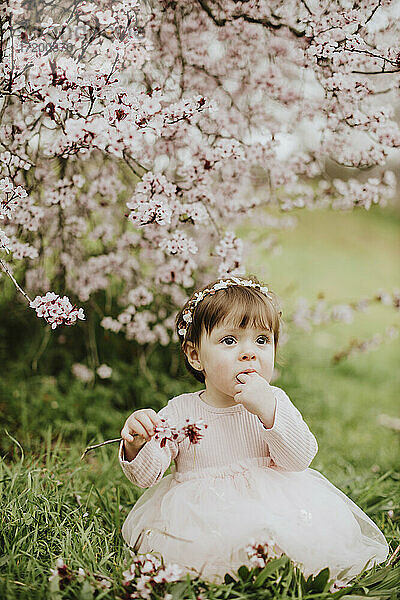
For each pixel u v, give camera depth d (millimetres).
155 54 3197
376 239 11383
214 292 2545
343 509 2426
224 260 3264
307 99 3451
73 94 2387
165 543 2271
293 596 2102
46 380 4598
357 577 2311
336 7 2957
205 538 2201
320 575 2186
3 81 2598
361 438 4695
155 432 2264
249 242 4863
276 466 2443
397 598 2232
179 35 3244
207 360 2482
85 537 2475
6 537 2445
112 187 3797
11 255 3422
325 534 2271
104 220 4332
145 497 2650
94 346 4477
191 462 2449
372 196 3715
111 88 2420
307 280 8961
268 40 3291
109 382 4680
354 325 7918
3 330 4871
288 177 3775
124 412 4488
